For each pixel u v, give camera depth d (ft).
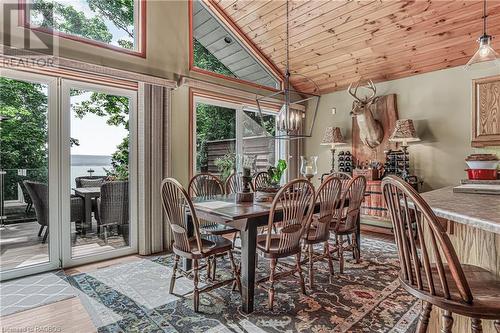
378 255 11.51
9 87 9.38
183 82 12.78
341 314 7.06
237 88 15.55
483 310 3.25
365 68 15.30
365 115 14.88
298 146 18.39
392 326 6.52
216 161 14.89
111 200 11.49
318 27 13.66
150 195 11.79
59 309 7.39
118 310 7.30
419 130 14.49
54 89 10.10
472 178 7.91
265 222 7.48
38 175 9.92
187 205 7.39
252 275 7.17
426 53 13.26
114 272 9.80
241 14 14.44
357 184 9.57
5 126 9.36
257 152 16.98
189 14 13.53
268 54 16.58
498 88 11.35
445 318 3.61
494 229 3.40
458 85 13.35
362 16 12.39
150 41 12.22
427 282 3.96
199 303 7.61
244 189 9.02
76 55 10.37
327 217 8.60
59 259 10.16
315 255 9.57
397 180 3.96
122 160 11.78
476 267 4.56
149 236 11.77
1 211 9.30
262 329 6.44
